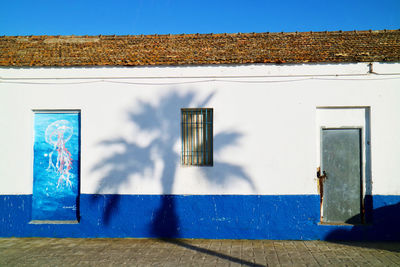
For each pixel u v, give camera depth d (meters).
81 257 6.64
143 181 7.95
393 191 7.52
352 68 7.63
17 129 8.13
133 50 8.38
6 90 8.14
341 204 7.77
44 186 8.27
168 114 7.95
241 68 7.81
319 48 7.98
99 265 6.23
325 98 7.68
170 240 7.70
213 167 7.81
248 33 8.67
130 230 7.93
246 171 7.77
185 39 8.66
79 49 8.49
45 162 8.29
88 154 8.02
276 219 7.69
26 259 6.55
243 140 7.79
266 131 7.76
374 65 7.58
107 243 7.52
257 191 7.74
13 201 8.09
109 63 7.94
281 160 7.73
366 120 7.74
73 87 8.09
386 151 7.56
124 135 8.00
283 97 7.75
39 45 8.69
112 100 8.02
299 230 7.64
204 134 8.03
